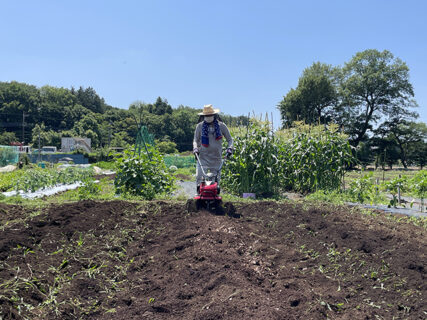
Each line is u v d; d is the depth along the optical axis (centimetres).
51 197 1106
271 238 551
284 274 427
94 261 464
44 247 490
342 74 5269
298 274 430
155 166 1027
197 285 394
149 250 512
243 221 629
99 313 360
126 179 969
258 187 1180
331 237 537
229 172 1177
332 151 1211
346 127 5062
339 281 416
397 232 567
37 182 1255
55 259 453
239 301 352
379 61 5091
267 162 1171
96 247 506
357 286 405
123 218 631
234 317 329
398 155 5203
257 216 666
